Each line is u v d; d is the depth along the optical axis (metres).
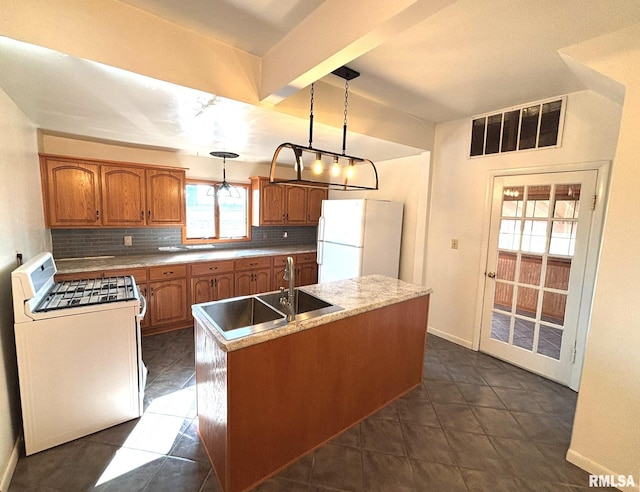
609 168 2.32
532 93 2.53
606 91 1.95
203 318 1.74
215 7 1.53
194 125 2.55
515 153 2.85
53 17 1.36
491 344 3.14
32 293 1.70
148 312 3.33
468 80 2.30
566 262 2.60
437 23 1.61
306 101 2.29
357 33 1.34
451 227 3.41
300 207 4.97
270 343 1.58
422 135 3.33
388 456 1.82
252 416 1.56
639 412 1.57
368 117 2.73
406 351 2.44
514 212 2.91
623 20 1.53
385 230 3.68
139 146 3.48
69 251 3.30
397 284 2.64
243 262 4.02
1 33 1.26
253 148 3.55
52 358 1.76
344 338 1.95
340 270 3.73
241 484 1.56
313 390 1.82
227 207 4.50
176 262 3.46
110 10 1.48
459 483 1.65
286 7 1.52
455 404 2.35
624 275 1.59
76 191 3.05
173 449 1.82
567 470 1.75
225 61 1.86
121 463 1.71
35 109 2.17
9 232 1.84
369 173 4.40
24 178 2.23
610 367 1.65
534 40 1.75
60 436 1.82
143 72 1.59
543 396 2.47
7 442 1.62
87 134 2.90
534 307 2.82
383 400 2.30
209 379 1.69
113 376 1.96
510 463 1.79
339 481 1.65
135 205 3.41
